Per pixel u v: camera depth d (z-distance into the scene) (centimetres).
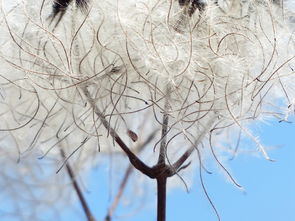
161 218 14
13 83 14
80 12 14
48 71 14
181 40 14
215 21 14
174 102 14
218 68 14
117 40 14
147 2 14
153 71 14
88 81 14
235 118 14
